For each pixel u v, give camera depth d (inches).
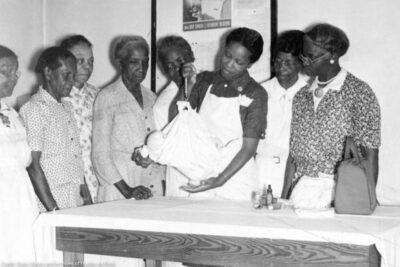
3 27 107.7
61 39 116.5
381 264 60.7
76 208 83.4
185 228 69.1
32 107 91.0
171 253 70.5
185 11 104.7
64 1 116.6
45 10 117.6
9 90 100.0
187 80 103.5
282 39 94.4
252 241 65.4
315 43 89.8
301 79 92.9
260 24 97.6
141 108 105.7
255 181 96.9
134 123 105.2
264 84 96.7
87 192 100.9
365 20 89.7
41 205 91.2
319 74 89.7
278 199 87.3
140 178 103.6
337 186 73.2
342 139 85.1
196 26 103.7
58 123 93.5
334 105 86.4
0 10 107.2
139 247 72.6
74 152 96.7
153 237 71.7
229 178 97.9
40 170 89.3
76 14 115.2
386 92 87.9
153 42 107.3
